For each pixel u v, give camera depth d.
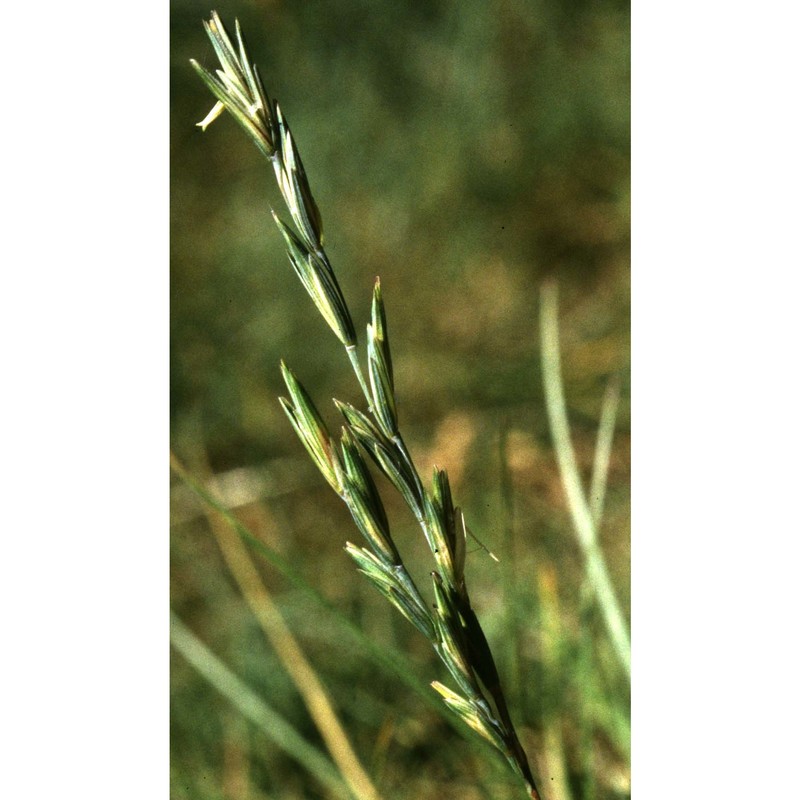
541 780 0.28
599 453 0.28
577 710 0.30
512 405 0.50
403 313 0.61
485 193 0.64
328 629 0.38
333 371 0.59
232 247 0.63
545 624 0.29
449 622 0.21
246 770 0.35
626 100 0.64
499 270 0.61
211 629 0.43
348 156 0.67
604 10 0.65
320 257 0.21
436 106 0.67
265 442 0.55
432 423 0.52
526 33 0.66
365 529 0.21
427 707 0.34
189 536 0.46
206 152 0.65
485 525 0.41
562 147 0.64
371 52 0.69
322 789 0.34
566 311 0.58
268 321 0.60
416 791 0.32
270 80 0.70
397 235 0.64
